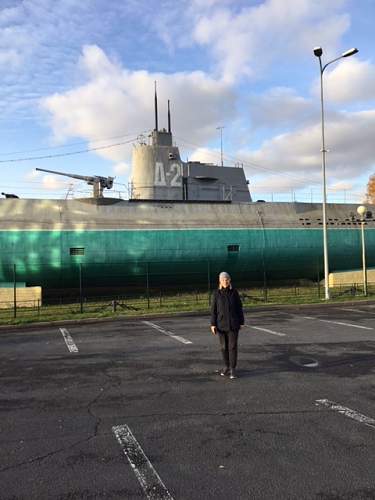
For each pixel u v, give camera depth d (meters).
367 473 4.27
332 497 3.85
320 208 28.58
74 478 4.27
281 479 4.18
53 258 22.31
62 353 10.59
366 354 9.72
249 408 6.31
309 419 5.81
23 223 22.31
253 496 3.88
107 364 9.30
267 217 26.70
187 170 27.30
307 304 19.88
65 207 23.58
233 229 25.39
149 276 24.11
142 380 7.96
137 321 16.44
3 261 21.81
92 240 22.88
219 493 3.94
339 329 13.29
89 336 13.09
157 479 4.22
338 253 27.75
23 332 14.46
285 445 4.97
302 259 26.83
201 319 16.66
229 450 4.87
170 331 13.69
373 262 29.33
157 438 5.25
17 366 9.28
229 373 8.16
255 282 27.02
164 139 27.33
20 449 4.98
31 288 20.75
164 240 23.97
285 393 7.00
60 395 7.11
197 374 8.30
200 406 6.44
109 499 3.87
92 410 6.34
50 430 5.57
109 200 24.28
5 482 4.20
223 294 8.12
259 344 11.06
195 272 24.88
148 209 24.69
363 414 5.98
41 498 3.90
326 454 4.71
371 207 29.94
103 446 5.04
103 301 22.28
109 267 23.16
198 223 24.92
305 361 9.17
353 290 23.08
